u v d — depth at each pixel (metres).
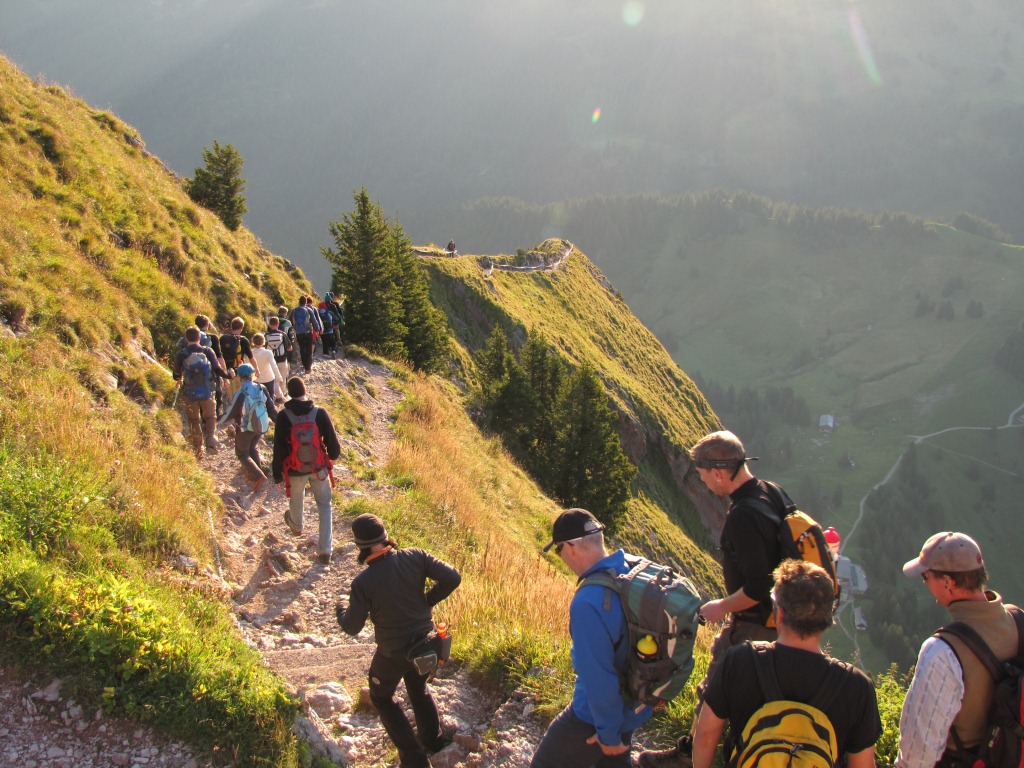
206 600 6.89
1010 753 3.37
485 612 7.57
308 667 6.68
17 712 4.59
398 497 11.73
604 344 80.75
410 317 31.78
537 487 24.69
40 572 5.39
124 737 4.65
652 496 60.50
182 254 18.34
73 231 14.99
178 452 10.59
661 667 3.54
